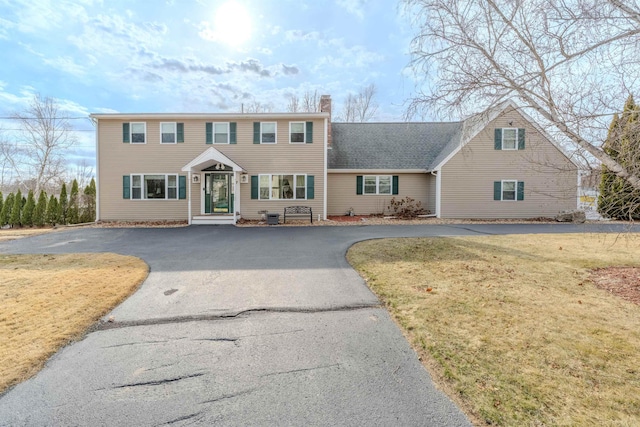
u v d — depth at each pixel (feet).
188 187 48.83
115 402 7.93
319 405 7.72
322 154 51.26
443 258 22.72
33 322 12.34
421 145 61.00
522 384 8.16
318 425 7.05
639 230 35.65
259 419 7.27
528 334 10.88
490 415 7.11
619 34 15.28
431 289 15.87
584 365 8.94
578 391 7.80
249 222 48.47
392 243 28.60
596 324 11.59
